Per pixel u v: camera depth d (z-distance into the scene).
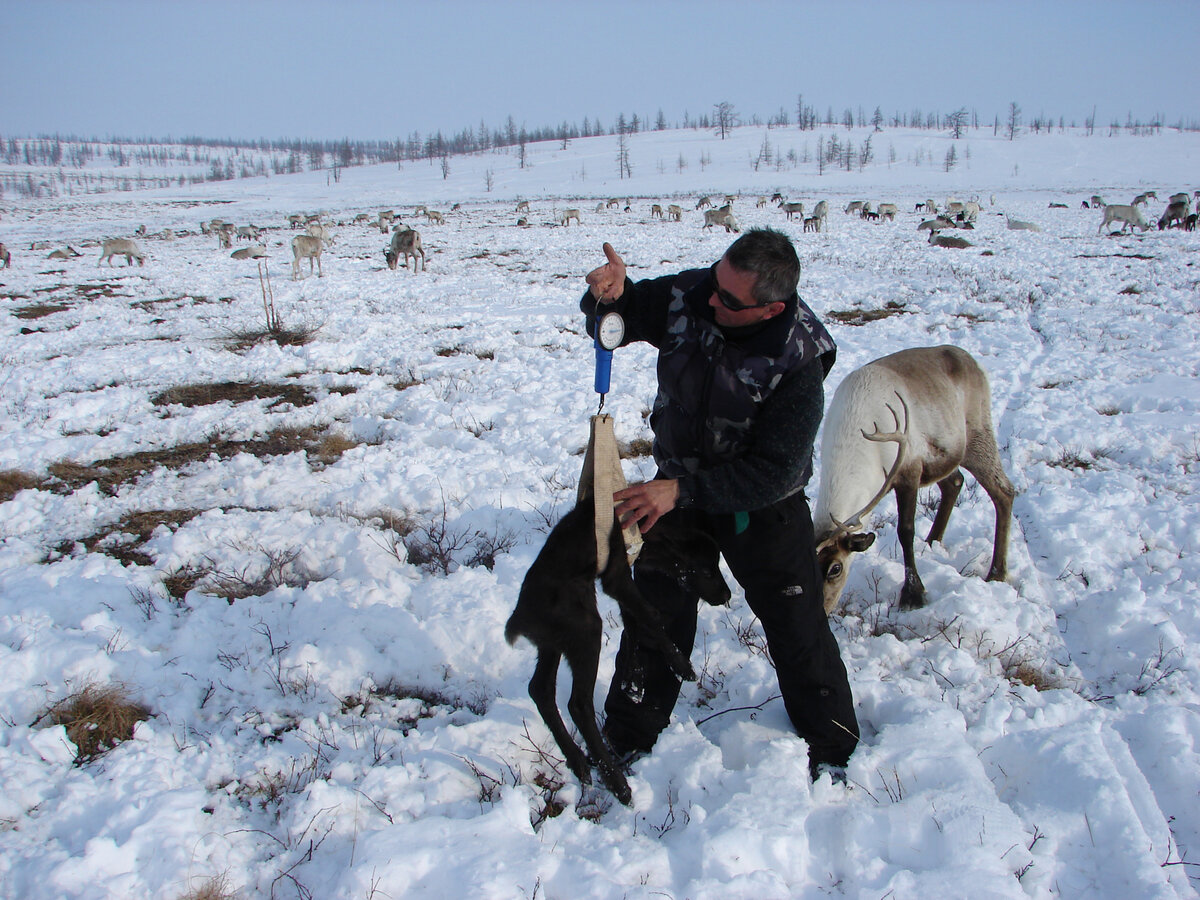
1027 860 2.54
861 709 3.53
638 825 2.90
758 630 4.22
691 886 2.44
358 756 3.29
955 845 2.56
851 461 3.96
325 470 6.82
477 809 2.94
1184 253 21.28
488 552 5.24
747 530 2.90
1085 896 2.49
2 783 3.06
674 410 2.89
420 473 6.66
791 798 2.84
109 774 3.12
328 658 3.97
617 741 3.25
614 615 4.31
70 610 4.47
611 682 3.40
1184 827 2.88
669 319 2.79
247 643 4.16
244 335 13.10
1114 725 3.39
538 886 2.42
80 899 2.49
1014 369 9.70
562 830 2.79
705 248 26.45
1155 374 9.18
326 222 53.28
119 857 2.65
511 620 2.91
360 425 8.21
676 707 3.68
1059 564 5.00
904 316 13.48
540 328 13.71
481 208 69.69
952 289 16.02
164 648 4.12
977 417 4.65
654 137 184.25
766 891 2.44
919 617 4.29
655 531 3.04
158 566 5.13
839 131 176.62
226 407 8.98
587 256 25.50
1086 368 9.53
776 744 3.11
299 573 5.06
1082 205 50.97
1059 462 6.75
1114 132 165.88
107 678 3.76
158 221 60.53
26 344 12.98
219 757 3.27
